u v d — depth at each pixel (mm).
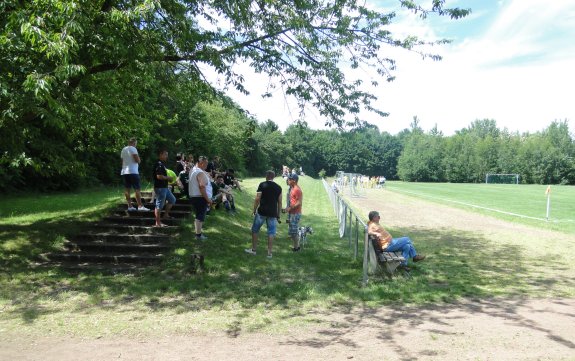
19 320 5984
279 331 5680
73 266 8773
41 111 7312
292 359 4770
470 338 5426
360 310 6637
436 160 100938
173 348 5078
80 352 4938
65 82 7387
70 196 18328
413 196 34156
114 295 7191
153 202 12625
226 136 35062
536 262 10266
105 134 12617
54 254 9266
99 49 8258
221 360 4738
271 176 9953
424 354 4918
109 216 11641
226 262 9234
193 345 5176
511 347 5133
